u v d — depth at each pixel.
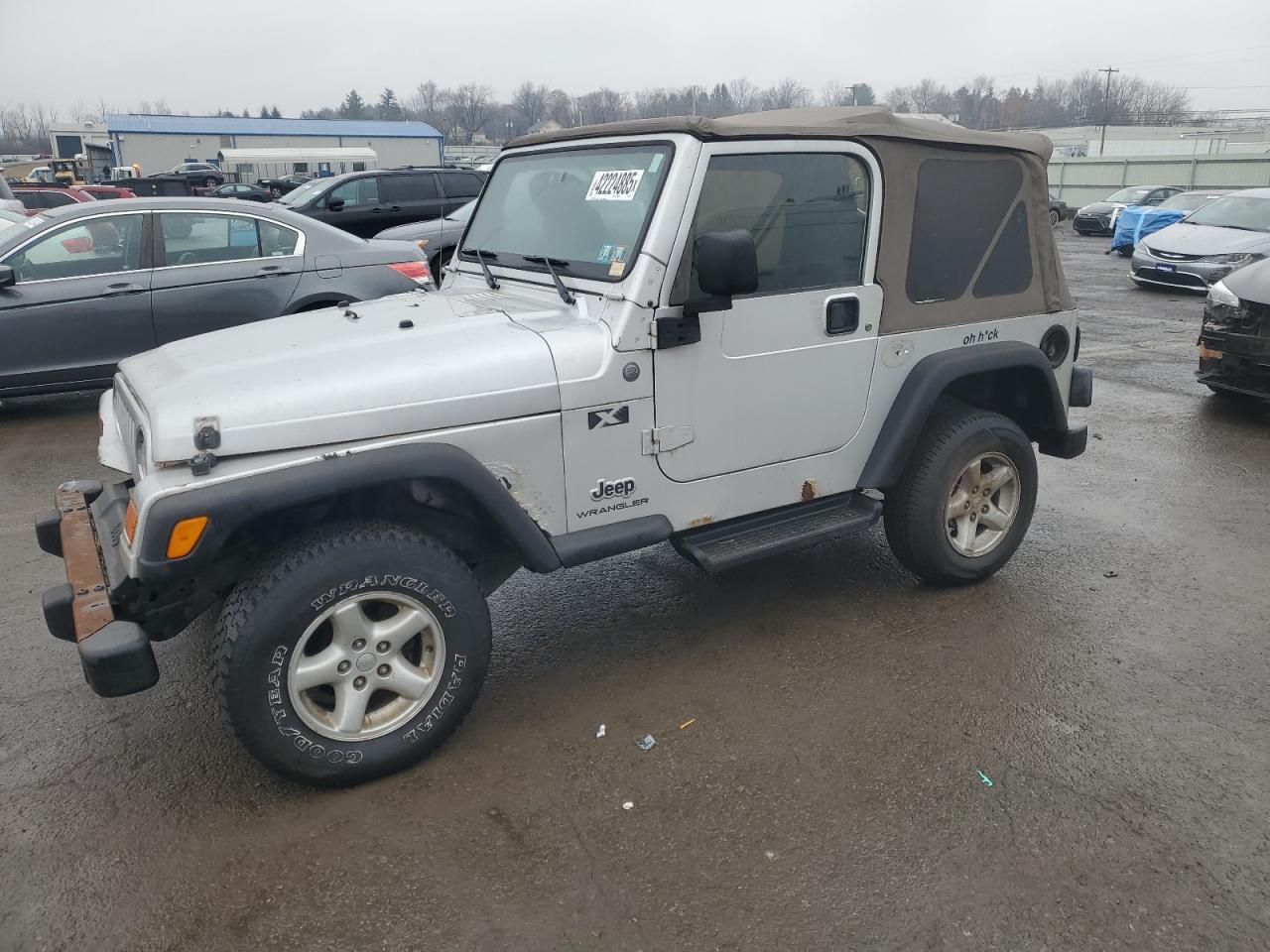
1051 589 4.40
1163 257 14.36
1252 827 2.80
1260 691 3.54
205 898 2.56
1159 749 3.19
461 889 2.59
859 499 3.98
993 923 2.46
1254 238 13.91
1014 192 4.08
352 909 2.52
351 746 2.92
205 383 2.78
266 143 57.81
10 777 3.08
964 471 4.10
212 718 3.41
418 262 7.98
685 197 3.18
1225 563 4.69
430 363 2.95
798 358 3.58
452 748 3.22
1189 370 9.20
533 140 3.92
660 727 3.34
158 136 55.66
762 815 2.88
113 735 3.32
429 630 2.98
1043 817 2.85
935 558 4.14
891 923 2.46
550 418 3.10
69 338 6.94
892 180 3.67
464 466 2.89
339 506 3.08
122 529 2.94
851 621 4.11
